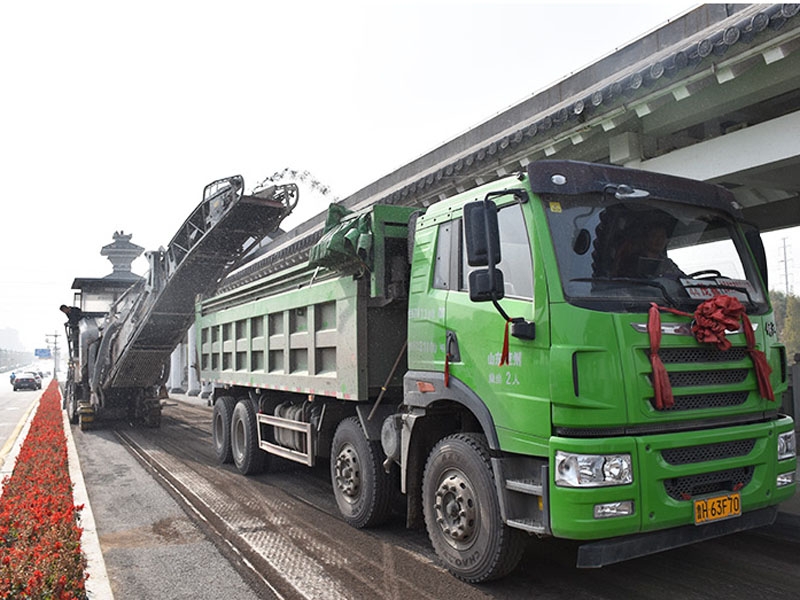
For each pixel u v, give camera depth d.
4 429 17.11
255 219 9.84
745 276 4.61
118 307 14.72
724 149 6.61
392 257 5.80
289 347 7.44
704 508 3.86
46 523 5.45
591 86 8.34
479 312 4.42
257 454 8.69
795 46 5.69
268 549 5.34
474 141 10.50
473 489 4.34
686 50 6.18
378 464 5.75
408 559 5.02
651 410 3.78
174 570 4.87
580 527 3.55
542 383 3.85
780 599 4.06
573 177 4.15
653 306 3.88
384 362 5.90
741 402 4.19
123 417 15.16
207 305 10.95
